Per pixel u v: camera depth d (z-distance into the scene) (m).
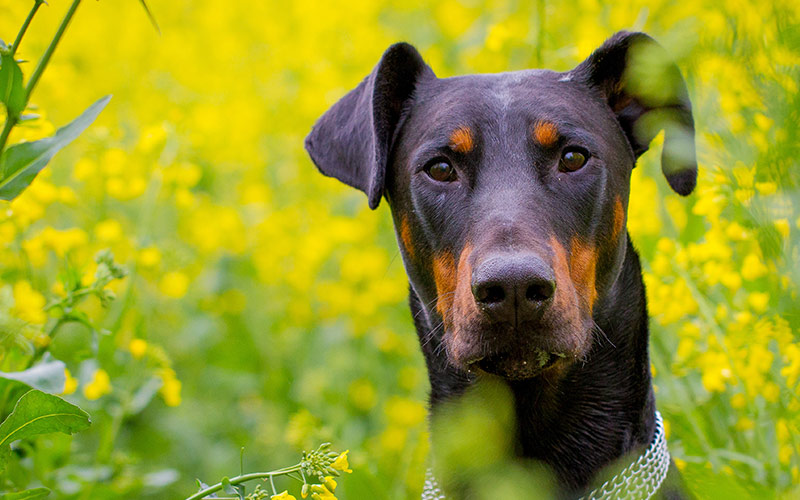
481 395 4.85
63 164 7.95
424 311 4.93
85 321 5.24
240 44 11.59
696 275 5.71
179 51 11.53
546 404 4.74
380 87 5.01
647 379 4.85
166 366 6.13
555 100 4.69
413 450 6.36
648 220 6.23
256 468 7.21
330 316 8.30
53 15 12.02
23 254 6.14
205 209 8.45
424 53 9.44
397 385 8.11
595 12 7.52
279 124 10.15
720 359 5.30
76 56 12.08
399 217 4.93
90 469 5.94
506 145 4.52
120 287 7.62
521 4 8.73
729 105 3.99
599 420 4.76
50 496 5.70
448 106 4.76
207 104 10.15
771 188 3.66
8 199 4.09
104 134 7.23
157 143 7.00
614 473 4.73
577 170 4.53
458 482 4.72
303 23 10.79
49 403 4.01
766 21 3.46
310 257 8.42
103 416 6.36
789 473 4.90
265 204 9.29
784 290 3.71
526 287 3.96
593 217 4.52
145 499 6.95
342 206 9.20
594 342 4.70
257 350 8.67
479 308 4.07
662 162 4.95
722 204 5.11
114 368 6.48
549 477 4.79
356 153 5.03
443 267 4.54
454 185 4.57
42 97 10.24
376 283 8.16
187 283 7.61
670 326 6.25
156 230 8.21
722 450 5.29
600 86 5.02
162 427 7.56
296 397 7.96
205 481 7.19
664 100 4.89
